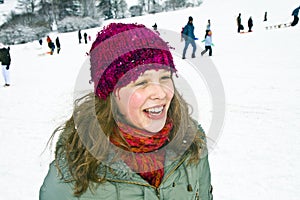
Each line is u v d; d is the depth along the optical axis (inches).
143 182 45.5
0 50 402.9
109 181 45.2
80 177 45.1
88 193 45.8
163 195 47.6
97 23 1781.5
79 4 1872.5
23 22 1846.7
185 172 50.6
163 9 1924.2
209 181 59.6
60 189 46.6
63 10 1927.9
